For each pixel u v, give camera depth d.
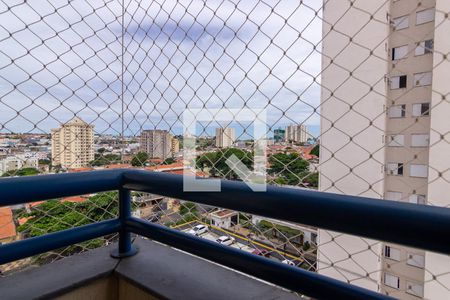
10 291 0.81
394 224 0.50
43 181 0.77
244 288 0.83
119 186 0.95
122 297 0.92
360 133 0.64
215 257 0.77
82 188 0.84
